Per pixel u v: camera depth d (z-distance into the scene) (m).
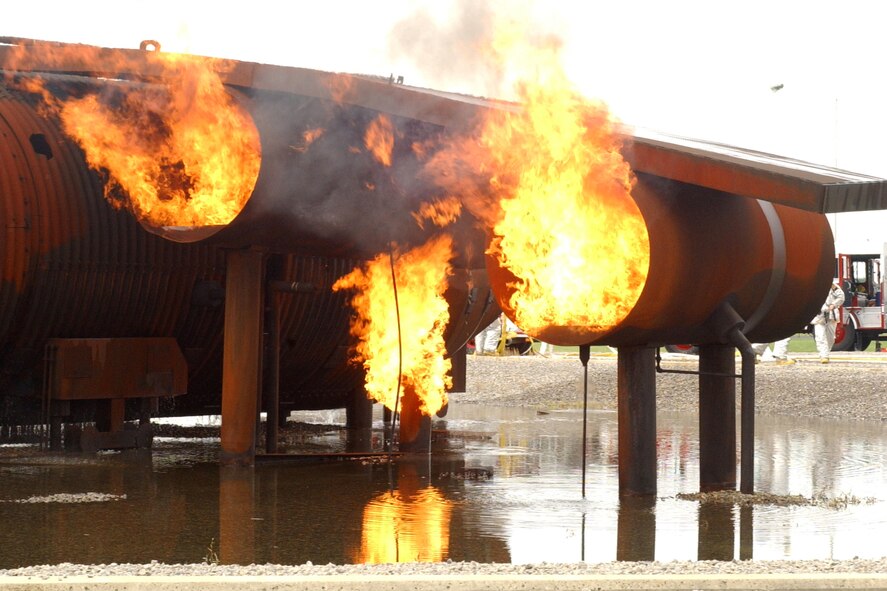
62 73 14.16
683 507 11.72
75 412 16.48
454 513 11.30
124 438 16.36
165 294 16.77
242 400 14.82
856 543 9.81
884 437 19.11
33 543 9.56
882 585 7.24
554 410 25.33
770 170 10.48
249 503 11.84
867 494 12.71
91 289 16.11
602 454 16.61
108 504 11.69
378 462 15.51
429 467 15.05
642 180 11.48
